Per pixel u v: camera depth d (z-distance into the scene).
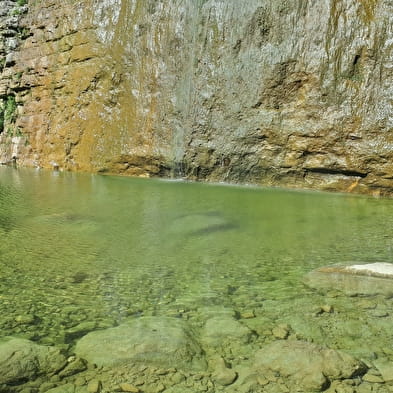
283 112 7.68
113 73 9.66
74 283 3.71
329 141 7.31
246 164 8.09
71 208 6.48
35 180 9.14
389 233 5.05
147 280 3.78
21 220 5.81
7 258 4.35
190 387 2.34
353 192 7.28
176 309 3.21
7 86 12.12
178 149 8.74
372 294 3.42
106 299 3.38
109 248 4.68
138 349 2.63
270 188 7.83
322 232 5.15
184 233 5.21
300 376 2.40
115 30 9.70
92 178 9.30
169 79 8.84
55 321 3.02
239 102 8.04
